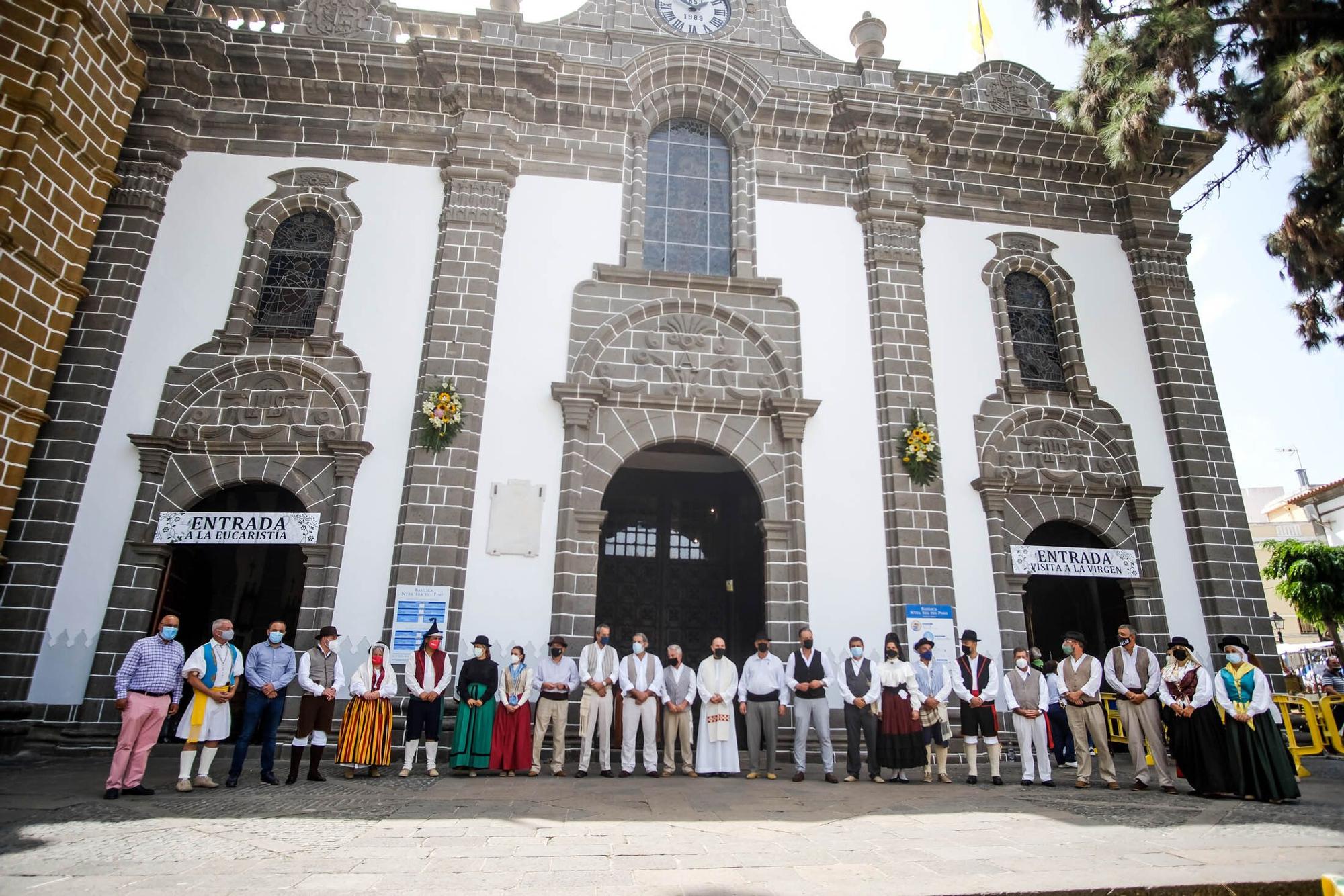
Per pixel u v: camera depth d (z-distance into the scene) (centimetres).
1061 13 1268
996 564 1280
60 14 1166
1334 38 1084
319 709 905
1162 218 1538
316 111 1378
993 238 1480
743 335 1352
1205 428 1410
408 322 1281
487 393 1248
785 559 1229
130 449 1184
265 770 874
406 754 954
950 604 1237
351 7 1444
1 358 1085
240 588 1464
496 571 1163
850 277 1405
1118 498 1365
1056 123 1501
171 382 1222
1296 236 1193
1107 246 1520
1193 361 1450
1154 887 471
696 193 1471
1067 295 1466
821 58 1538
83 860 509
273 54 1347
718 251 1441
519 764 968
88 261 1240
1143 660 921
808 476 1280
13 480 1105
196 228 1299
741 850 562
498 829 631
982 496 1316
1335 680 1510
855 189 1459
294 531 1173
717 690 1030
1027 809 758
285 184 1341
